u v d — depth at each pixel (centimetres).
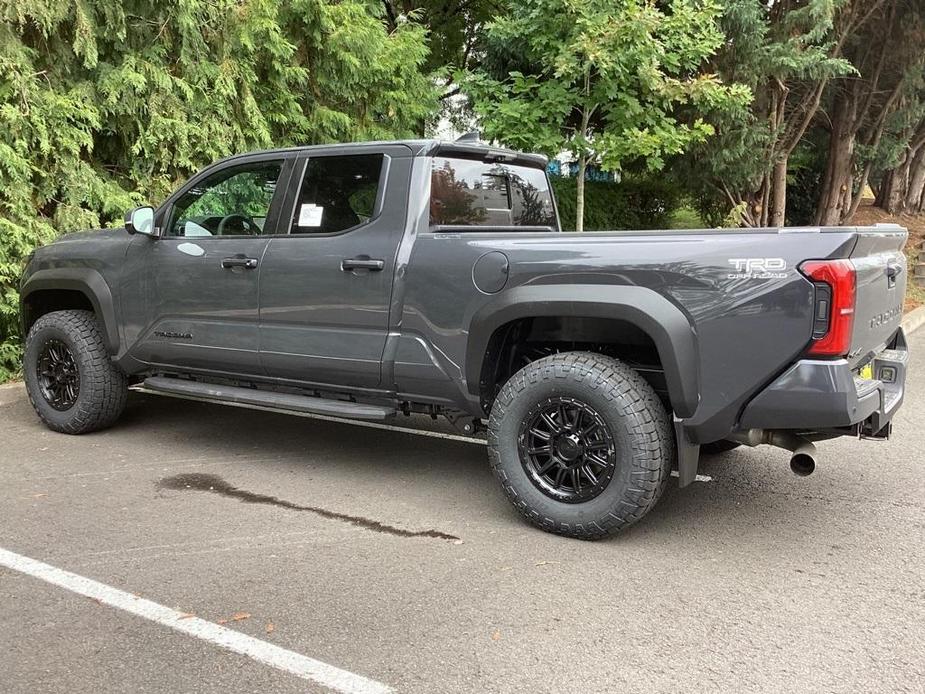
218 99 851
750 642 289
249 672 266
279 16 922
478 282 395
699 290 346
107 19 754
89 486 453
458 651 280
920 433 595
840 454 541
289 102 944
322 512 418
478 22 1520
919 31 1280
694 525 406
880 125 1481
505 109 828
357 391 448
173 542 375
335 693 255
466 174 457
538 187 526
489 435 395
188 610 308
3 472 477
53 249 571
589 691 257
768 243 335
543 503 384
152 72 785
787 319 330
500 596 323
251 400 479
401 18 1123
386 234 427
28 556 356
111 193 780
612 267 362
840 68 1021
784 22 1048
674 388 352
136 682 260
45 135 704
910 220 1984
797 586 336
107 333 533
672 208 1474
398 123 1100
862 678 266
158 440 554
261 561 355
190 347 500
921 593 330
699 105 879
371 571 346
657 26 794
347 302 434
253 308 470
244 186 486
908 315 1205
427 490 457
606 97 827
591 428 370
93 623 297
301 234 458
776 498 450
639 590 330
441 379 412
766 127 1118
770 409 338
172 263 501
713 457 531
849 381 329
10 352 712
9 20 676
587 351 418
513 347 419
